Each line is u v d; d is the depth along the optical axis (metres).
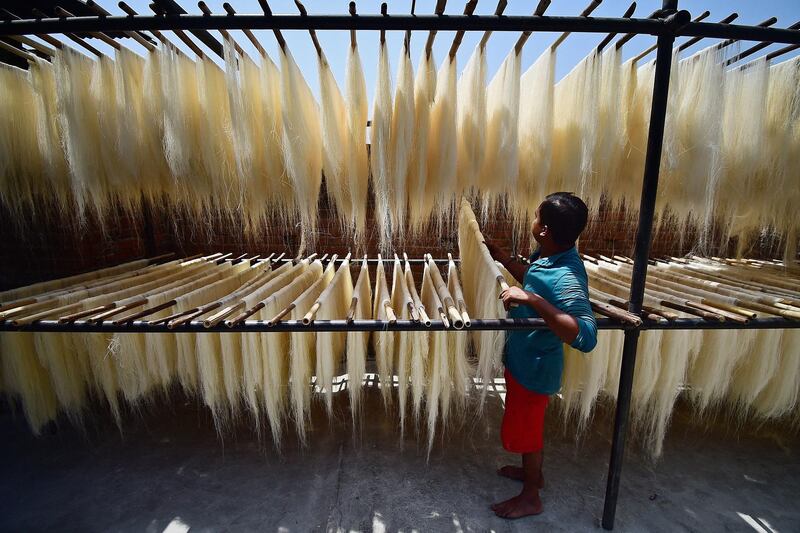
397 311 2.11
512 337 1.74
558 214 1.50
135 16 1.32
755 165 1.72
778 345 1.92
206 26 1.32
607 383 2.16
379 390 2.88
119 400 2.65
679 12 1.28
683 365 1.96
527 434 1.71
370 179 1.92
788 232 2.37
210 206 1.88
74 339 1.99
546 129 1.63
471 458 2.21
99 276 2.59
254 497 1.92
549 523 1.78
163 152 1.76
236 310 1.70
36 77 1.71
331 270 2.69
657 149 1.43
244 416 2.57
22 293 2.13
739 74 1.67
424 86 1.57
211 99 1.66
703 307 1.68
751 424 2.50
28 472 2.08
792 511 1.86
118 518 1.80
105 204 1.90
